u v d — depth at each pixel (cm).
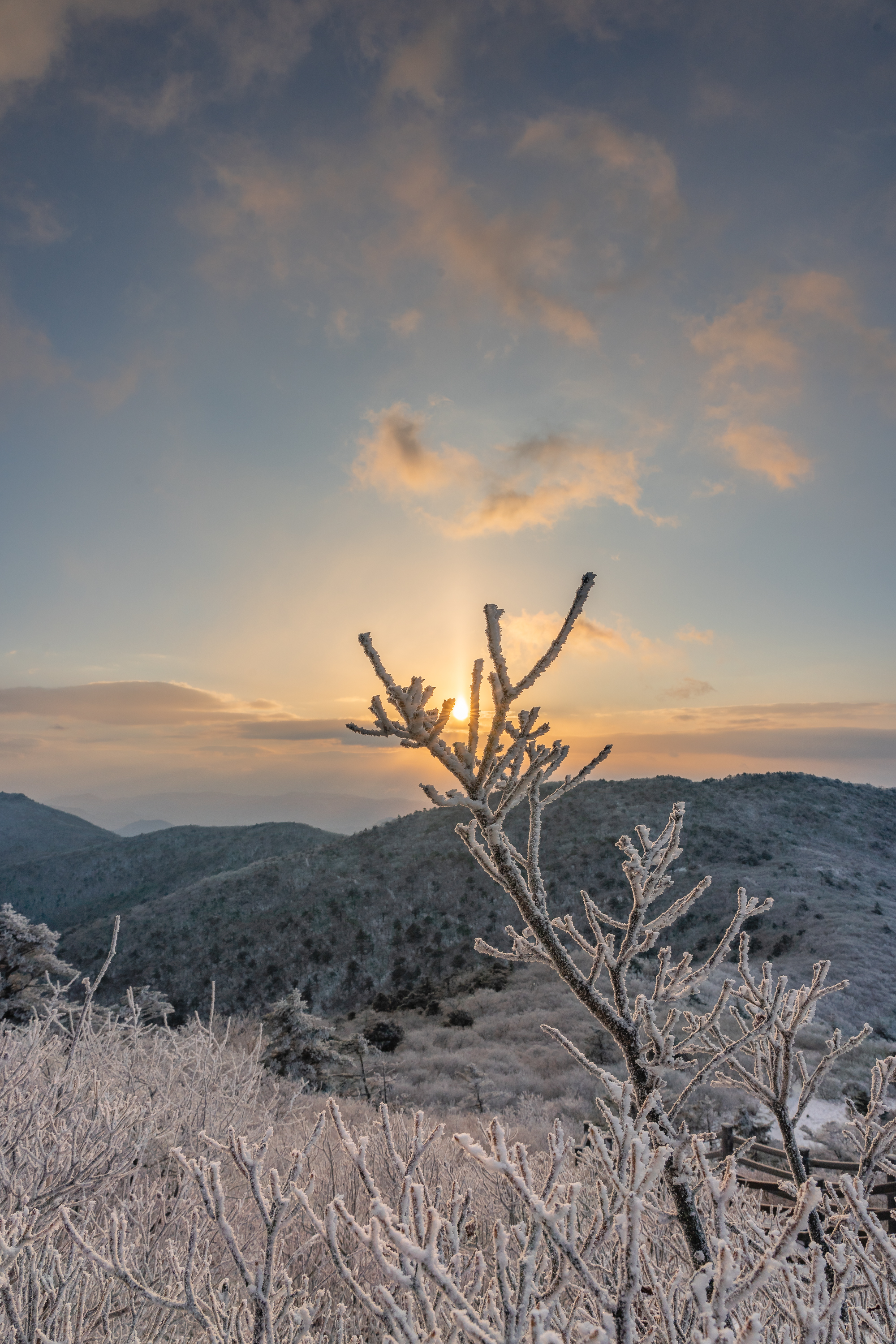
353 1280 124
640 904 197
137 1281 156
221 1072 486
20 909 11656
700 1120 995
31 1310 210
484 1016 2961
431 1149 357
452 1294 111
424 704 186
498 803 212
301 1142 440
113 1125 304
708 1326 113
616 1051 2028
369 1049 2273
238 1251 145
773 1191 385
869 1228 147
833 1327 126
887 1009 2647
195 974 5931
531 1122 1180
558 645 183
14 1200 258
